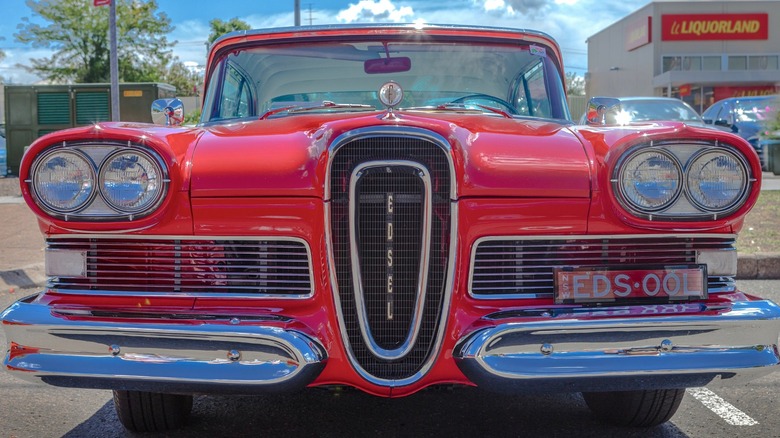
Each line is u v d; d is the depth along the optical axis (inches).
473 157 103.7
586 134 112.3
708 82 1331.2
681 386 103.3
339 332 102.0
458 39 153.0
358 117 108.4
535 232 104.7
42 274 274.4
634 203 104.7
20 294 251.6
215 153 107.0
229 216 104.0
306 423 130.9
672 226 105.3
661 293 105.6
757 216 355.3
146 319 101.9
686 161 104.9
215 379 99.4
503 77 152.9
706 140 105.0
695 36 1368.1
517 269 105.6
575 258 107.0
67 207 104.5
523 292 105.7
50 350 102.8
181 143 109.3
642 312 103.3
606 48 1651.1
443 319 102.4
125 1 1289.4
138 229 105.0
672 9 1364.4
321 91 151.9
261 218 103.3
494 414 135.2
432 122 104.7
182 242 106.2
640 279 105.4
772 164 616.1
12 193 506.0
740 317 103.2
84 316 103.0
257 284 105.0
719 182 105.5
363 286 102.7
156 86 623.5
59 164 104.6
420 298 102.3
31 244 322.0
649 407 122.6
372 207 102.3
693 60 1371.8
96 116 628.7
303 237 102.7
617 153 104.4
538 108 153.1
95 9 1280.8
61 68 1298.0
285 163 103.6
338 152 102.1
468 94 151.2
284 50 153.3
